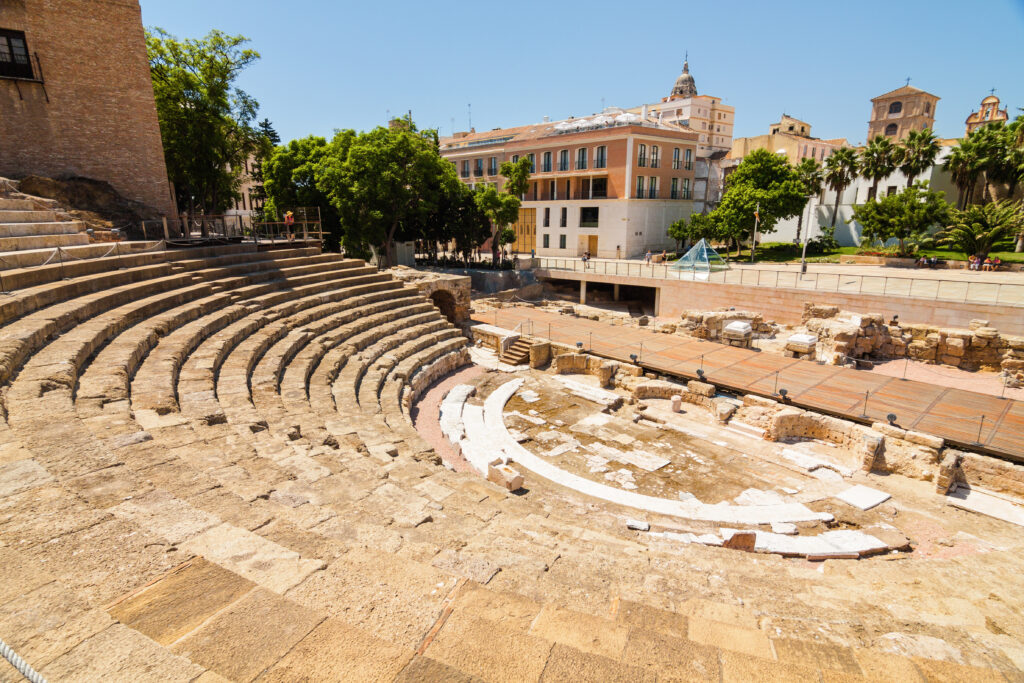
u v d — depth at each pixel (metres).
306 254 27.41
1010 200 45.16
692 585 7.49
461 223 45.84
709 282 35.94
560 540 8.28
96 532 4.73
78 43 22.84
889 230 44.81
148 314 14.81
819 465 15.59
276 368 15.04
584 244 58.00
